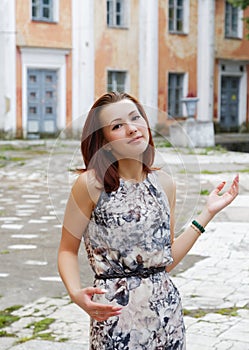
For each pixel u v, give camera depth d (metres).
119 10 24.73
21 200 10.59
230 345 4.27
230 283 5.71
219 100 28.11
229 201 2.76
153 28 25.38
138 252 2.49
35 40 22.84
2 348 4.21
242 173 14.44
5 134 22.62
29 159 16.55
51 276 6.00
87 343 4.31
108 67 24.50
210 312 4.94
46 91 23.45
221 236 7.65
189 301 5.20
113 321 2.49
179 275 5.97
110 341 2.49
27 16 22.62
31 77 23.11
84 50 23.89
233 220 8.65
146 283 2.50
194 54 26.98
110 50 24.50
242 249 7.03
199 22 27.05
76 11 23.64
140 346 2.49
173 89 26.61
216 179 13.27
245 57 28.83
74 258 2.58
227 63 28.30
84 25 23.80
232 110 28.92
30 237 7.75
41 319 4.79
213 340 4.35
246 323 4.70
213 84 27.56
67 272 2.54
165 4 25.73
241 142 24.19
